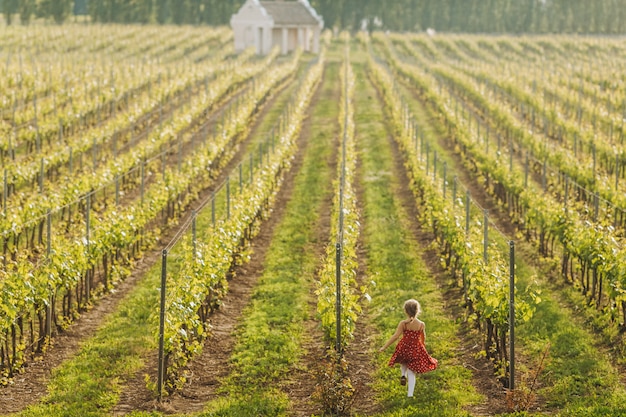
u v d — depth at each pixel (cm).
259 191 3200
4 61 8831
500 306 1778
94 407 1683
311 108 6938
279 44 12281
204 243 2420
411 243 3033
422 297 2408
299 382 1830
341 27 16912
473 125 6053
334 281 1995
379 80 8094
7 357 1841
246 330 2153
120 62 10125
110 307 2378
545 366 1838
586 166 3622
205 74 8094
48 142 4725
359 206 3694
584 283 2438
